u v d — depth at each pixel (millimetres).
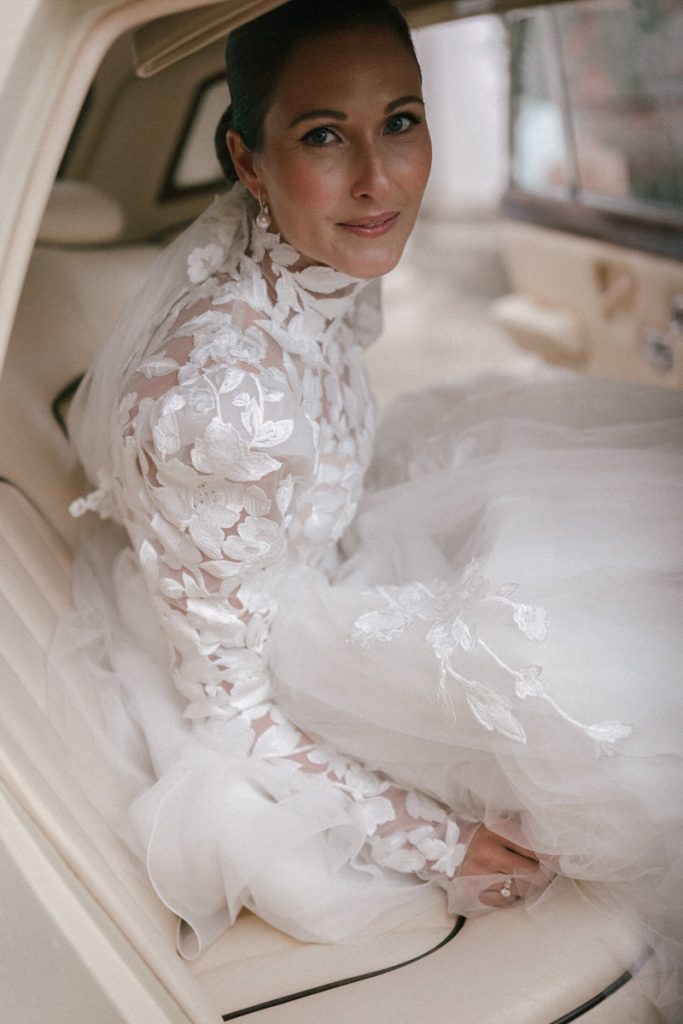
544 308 3123
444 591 1181
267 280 1201
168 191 2182
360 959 1092
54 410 1519
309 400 1223
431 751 1170
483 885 1134
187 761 1177
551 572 1133
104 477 1257
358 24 1081
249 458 1062
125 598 1336
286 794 1179
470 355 4375
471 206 6461
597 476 1312
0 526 1283
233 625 1165
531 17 2785
